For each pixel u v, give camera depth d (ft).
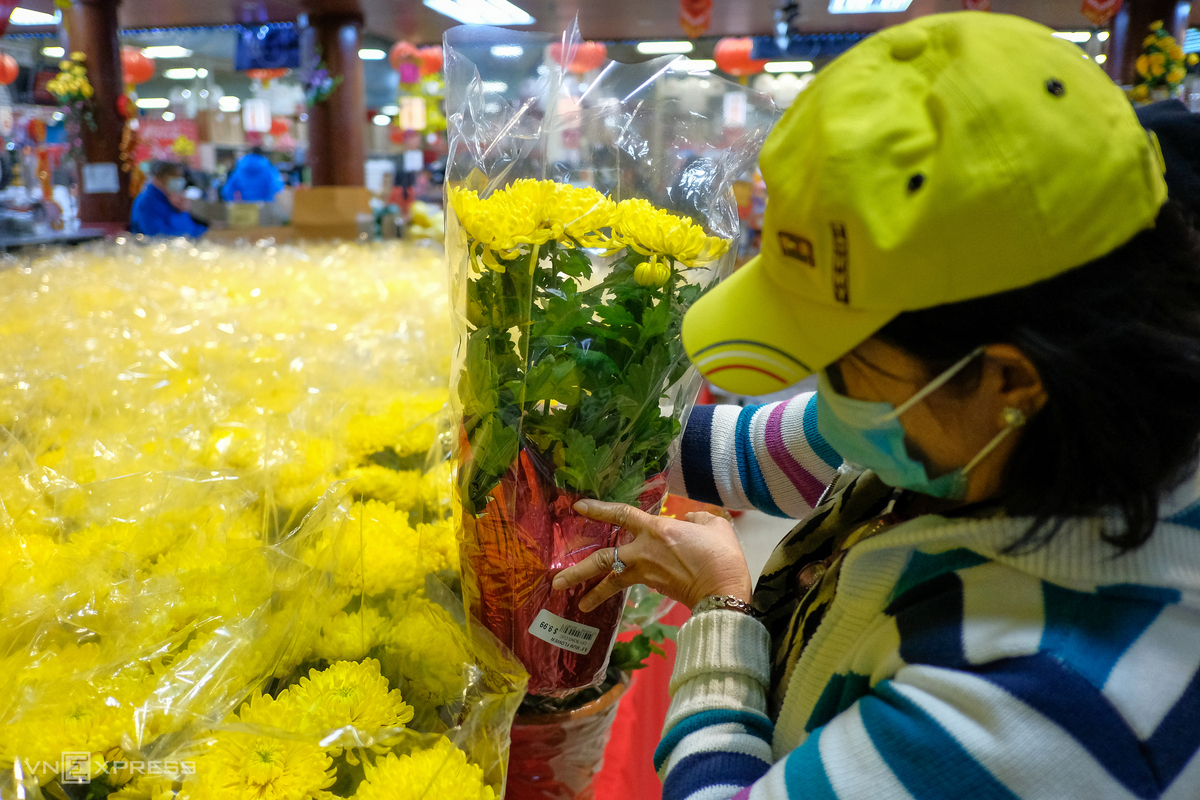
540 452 2.59
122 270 7.38
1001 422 1.69
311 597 2.50
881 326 1.68
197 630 2.39
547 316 2.43
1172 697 1.57
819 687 2.08
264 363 4.82
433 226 14.05
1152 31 15.69
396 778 2.01
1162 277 1.54
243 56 19.97
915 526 1.95
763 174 1.77
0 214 18.26
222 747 2.00
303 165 26.89
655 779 4.06
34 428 3.99
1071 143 1.45
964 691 1.60
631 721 3.56
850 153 1.55
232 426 3.88
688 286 2.60
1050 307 1.52
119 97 17.33
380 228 16.61
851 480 2.69
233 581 2.57
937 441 1.79
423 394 4.60
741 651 2.33
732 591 2.53
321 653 2.43
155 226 14.83
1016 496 1.70
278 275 7.57
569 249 2.42
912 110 1.55
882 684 1.76
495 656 2.56
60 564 2.67
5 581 2.59
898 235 1.51
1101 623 1.65
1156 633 1.63
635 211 2.48
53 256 8.35
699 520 2.82
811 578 2.58
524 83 2.82
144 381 4.50
